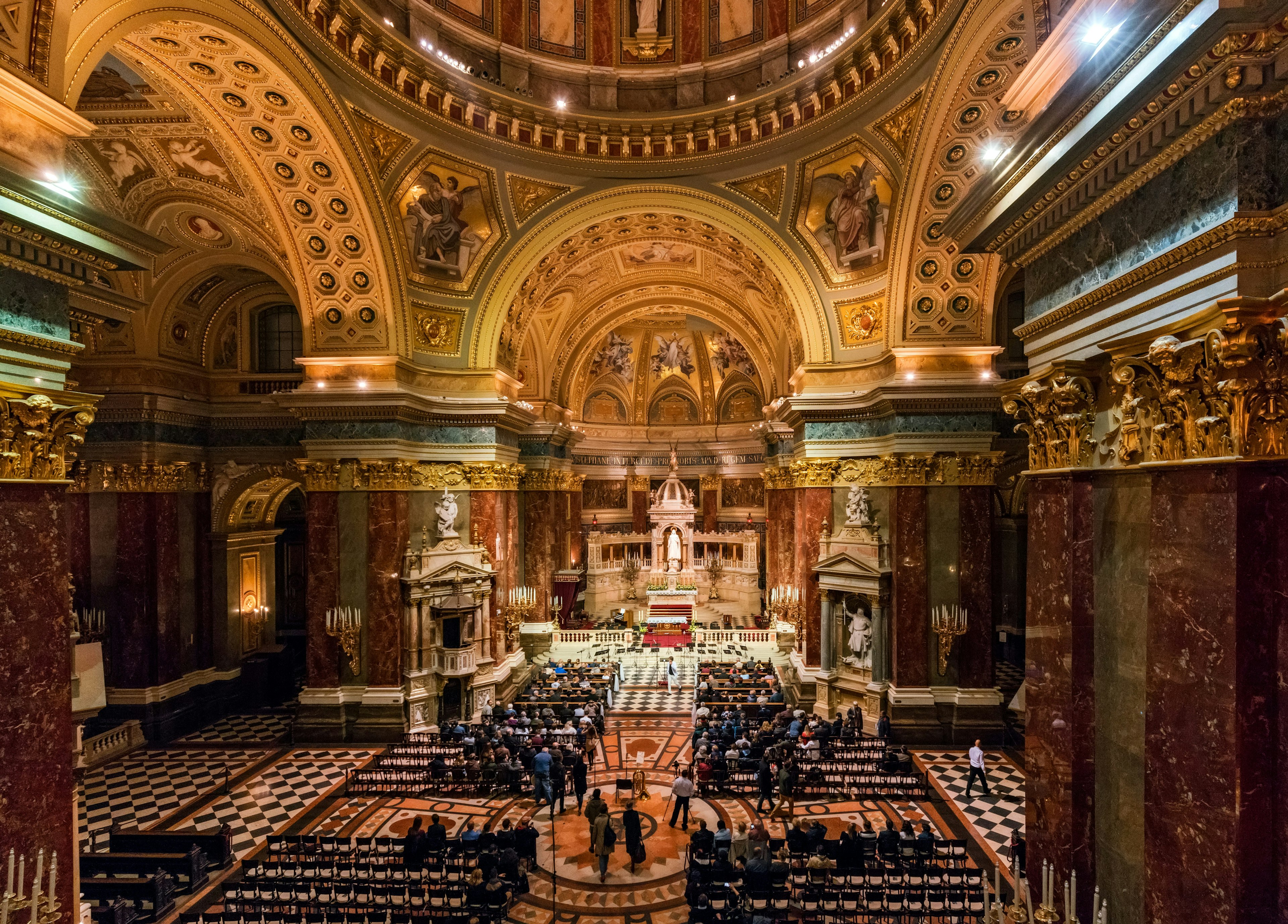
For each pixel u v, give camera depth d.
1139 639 5.70
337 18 14.46
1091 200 6.04
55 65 7.16
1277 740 4.35
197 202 18.12
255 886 10.39
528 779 15.35
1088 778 6.30
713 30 19.88
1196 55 4.21
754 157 19.42
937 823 13.35
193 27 12.05
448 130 17.95
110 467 20.55
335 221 17.48
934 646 18.05
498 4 19.02
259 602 24.70
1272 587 4.39
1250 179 4.34
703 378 40.31
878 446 19.31
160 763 17.69
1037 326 7.38
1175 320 5.05
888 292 18.27
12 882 5.37
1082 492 6.42
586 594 35.06
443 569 19.56
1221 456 4.49
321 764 17.22
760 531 38.12
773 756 15.20
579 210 20.75
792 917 9.80
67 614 7.04
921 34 14.77
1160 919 4.95
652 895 11.23
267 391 23.09
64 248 6.80
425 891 10.19
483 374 21.12
